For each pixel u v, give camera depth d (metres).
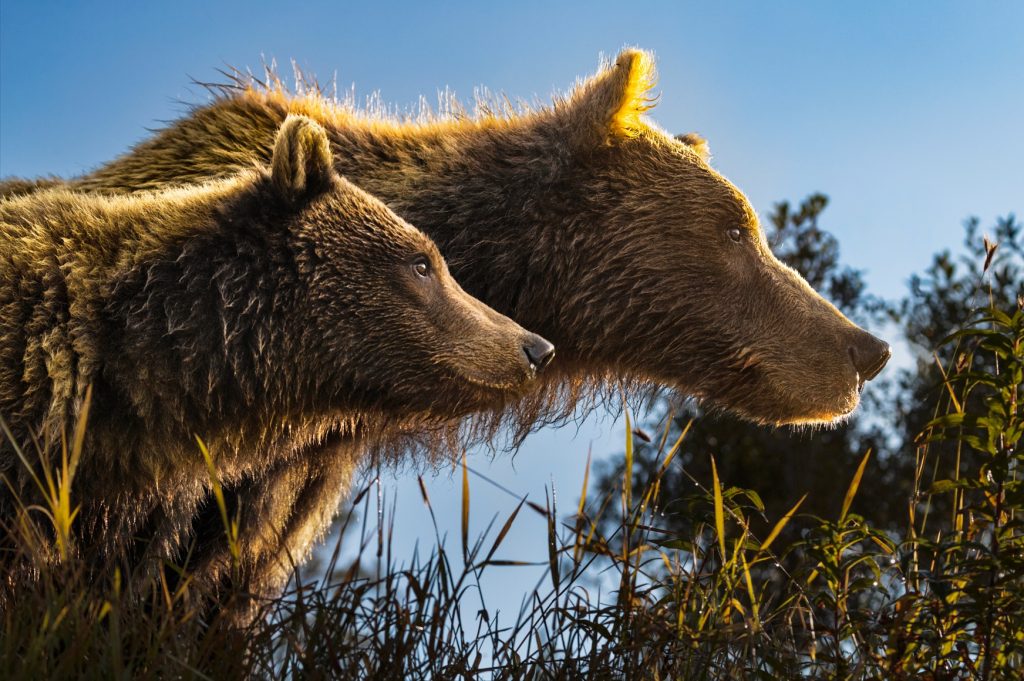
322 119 6.93
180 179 6.60
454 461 7.21
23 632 3.99
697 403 7.14
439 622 4.43
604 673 4.46
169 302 5.07
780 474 11.72
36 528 4.62
